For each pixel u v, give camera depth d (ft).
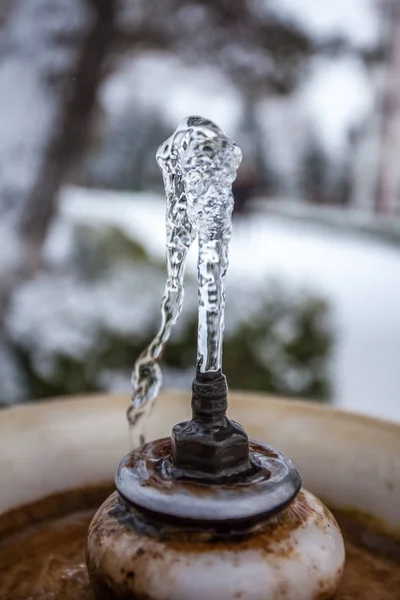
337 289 8.64
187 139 0.81
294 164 15.16
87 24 3.21
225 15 3.41
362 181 14.56
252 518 0.76
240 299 3.98
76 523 1.08
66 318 3.67
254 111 5.36
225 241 0.82
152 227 9.72
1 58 3.19
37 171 3.28
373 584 0.94
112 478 1.15
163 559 0.76
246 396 1.29
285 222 15.92
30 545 1.03
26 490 1.09
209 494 0.77
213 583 0.74
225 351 3.56
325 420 1.20
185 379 3.51
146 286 4.33
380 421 1.17
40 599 0.90
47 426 1.17
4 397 3.20
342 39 3.74
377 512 1.05
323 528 0.82
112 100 4.04
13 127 3.22
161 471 0.81
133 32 3.32
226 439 0.79
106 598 0.80
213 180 0.80
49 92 3.24
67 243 4.74
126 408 1.24
